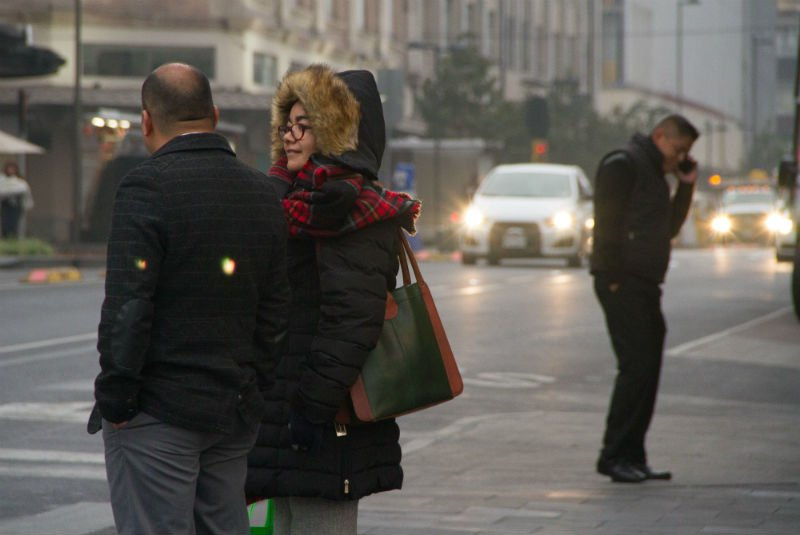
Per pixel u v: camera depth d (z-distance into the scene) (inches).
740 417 1344.7
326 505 589.6
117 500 540.7
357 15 6668.3
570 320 2258.9
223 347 533.0
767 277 3506.4
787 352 1886.1
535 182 3922.2
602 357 1802.4
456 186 5684.1
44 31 5054.1
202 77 547.8
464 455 1129.4
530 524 875.4
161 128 542.0
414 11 7352.4
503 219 3772.1
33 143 5009.8
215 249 528.1
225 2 5315.0
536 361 1758.1
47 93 4909.0
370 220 567.2
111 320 512.1
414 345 581.9
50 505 938.1
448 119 6456.7
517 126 6515.8
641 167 1018.7
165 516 534.3
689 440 1207.6
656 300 1028.5
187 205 523.5
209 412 528.7
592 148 7544.3
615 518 895.7
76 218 3971.5
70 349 1781.5
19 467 1062.4
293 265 577.0
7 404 1348.4
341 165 573.3
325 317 565.6
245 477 564.1
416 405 582.9
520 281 3157.0
